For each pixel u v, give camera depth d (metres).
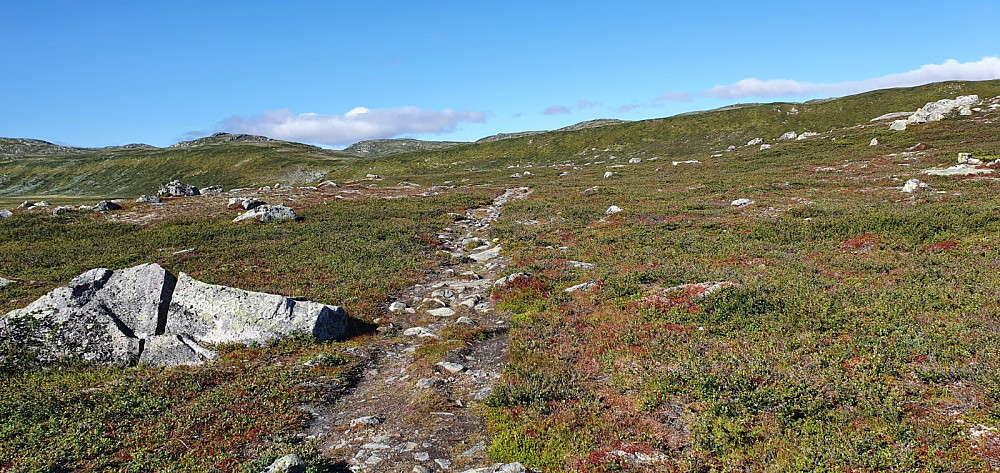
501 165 138.75
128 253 33.09
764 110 143.88
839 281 19.19
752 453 8.97
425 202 59.44
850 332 13.84
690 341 14.27
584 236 34.41
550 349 15.16
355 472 9.62
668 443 9.77
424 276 27.02
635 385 12.13
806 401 10.15
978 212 29.05
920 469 7.91
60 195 159.00
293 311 17.81
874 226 27.67
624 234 33.31
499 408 11.69
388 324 19.56
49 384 14.32
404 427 11.25
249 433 11.16
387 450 10.33
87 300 17.42
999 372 10.07
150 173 185.12
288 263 29.33
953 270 18.44
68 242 37.75
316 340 17.36
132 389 13.56
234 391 13.33
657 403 11.16
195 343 16.69
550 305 19.72
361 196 68.31
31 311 16.70
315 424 11.75
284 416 11.92
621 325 16.44
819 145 88.31
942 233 24.88
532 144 155.38
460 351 15.97
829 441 8.88
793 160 77.38
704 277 20.58
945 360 11.18
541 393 12.02
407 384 13.73
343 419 11.96
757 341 13.84
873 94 145.00
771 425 9.68
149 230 42.44
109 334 16.56
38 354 15.97
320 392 13.41
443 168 144.75
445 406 12.15
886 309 14.95
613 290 20.28
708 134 135.38
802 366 11.90
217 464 9.91
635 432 10.20
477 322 19.14
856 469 8.07
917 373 10.90
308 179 165.12
